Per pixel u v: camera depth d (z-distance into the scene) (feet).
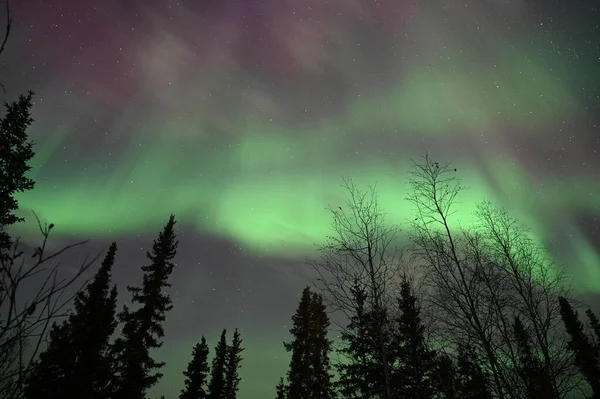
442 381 24.16
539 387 22.44
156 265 76.18
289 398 77.46
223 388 100.42
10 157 43.98
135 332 68.69
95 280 50.90
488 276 27.27
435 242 29.17
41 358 8.41
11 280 7.36
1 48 8.40
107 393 56.95
